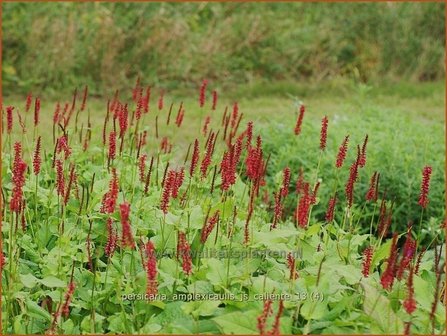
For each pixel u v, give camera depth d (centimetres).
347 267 403
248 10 1538
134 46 1296
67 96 1186
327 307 388
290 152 775
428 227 654
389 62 1479
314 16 1575
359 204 726
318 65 1441
